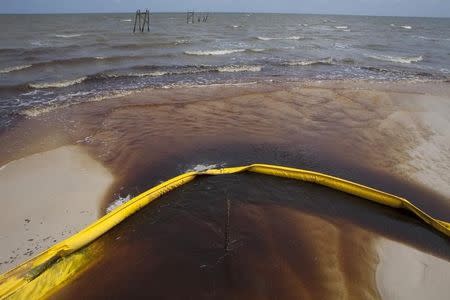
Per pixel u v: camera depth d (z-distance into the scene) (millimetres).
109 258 6648
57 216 7828
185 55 27188
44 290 5871
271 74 21844
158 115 13883
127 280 6180
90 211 8062
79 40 34219
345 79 21016
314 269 6430
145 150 11000
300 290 5973
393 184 9633
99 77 19312
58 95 16250
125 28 52344
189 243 7074
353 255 6824
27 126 12617
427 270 6566
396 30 67375
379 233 7508
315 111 14758
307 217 7938
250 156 10922
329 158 10938
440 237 7457
